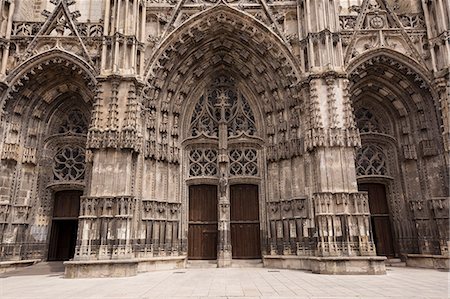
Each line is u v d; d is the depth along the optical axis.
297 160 21.19
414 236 21.28
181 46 23.02
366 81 23.38
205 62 24.78
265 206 22.48
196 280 14.60
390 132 23.66
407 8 24.92
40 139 22.83
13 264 19.72
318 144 19.11
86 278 16.31
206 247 22.75
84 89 23.11
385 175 23.02
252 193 23.64
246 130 24.12
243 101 25.03
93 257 17.45
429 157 21.41
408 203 21.92
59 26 22.44
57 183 22.52
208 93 25.28
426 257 19.80
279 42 22.20
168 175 22.38
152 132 22.02
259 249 22.59
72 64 21.47
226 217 22.05
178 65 23.69
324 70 20.36
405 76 22.28
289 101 22.19
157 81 22.48
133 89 20.11
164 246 21.16
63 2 22.97
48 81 22.88
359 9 22.92
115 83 19.97
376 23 22.47
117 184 18.58
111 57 20.58
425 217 20.97
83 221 17.84
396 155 23.12
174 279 15.16
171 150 22.97
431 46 21.31
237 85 25.19
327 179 18.69
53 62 21.62
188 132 24.19
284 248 20.50
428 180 21.23
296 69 21.59
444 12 21.11
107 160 18.92
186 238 22.36
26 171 21.75
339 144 19.06
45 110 23.30
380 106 24.20
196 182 23.34
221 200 22.36
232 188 23.81
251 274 17.08
